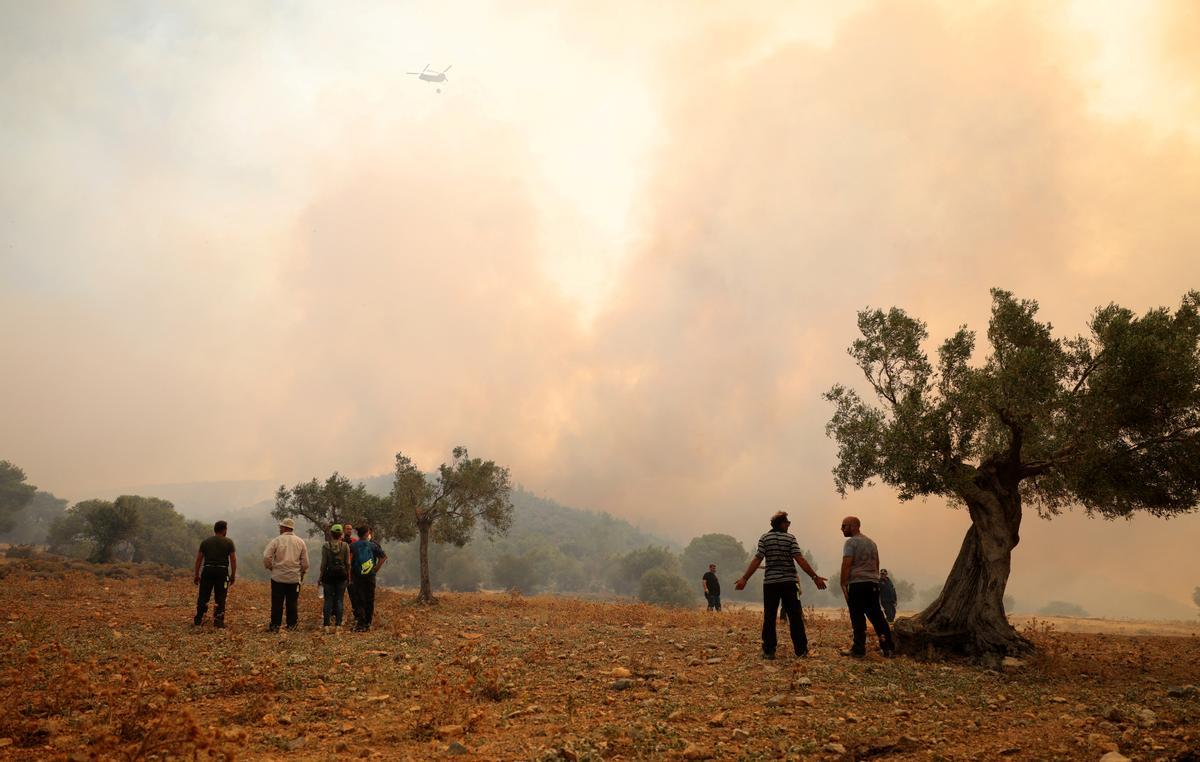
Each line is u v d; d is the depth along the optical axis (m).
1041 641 13.90
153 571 35.75
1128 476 11.00
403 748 5.06
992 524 11.27
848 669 8.80
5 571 28.20
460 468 26.59
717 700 6.91
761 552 10.28
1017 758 4.86
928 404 11.85
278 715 5.97
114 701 6.20
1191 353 10.16
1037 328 11.95
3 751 4.68
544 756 4.71
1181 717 6.07
